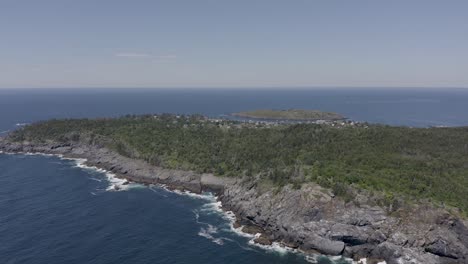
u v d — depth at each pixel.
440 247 97.44
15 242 104.50
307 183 120.31
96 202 140.12
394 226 102.19
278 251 105.25
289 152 156.62
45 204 136.00
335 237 104.12
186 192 155.75
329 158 140.75
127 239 109.00
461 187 114.62
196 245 106.94
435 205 104.25
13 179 167.00
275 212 117.62
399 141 155.38
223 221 125.56
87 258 96.94
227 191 143.38
